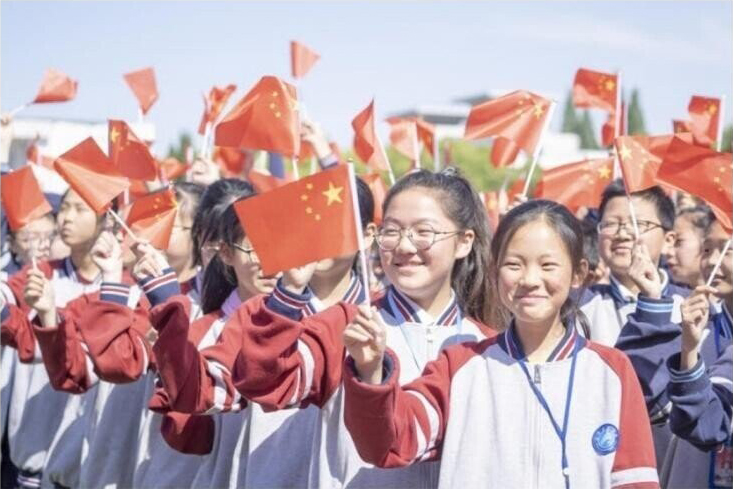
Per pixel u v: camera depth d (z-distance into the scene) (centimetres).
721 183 570
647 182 626
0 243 931
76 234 762
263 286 565
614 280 672
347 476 483
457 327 506
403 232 495
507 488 444
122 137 679
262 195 447
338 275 550
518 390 454
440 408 456
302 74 829
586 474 443
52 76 845
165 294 520
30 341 712
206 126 907
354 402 423
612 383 453
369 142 770
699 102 839
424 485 481
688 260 737
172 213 620
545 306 453
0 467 822
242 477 541
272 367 451
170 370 482
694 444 516
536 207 464
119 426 669
